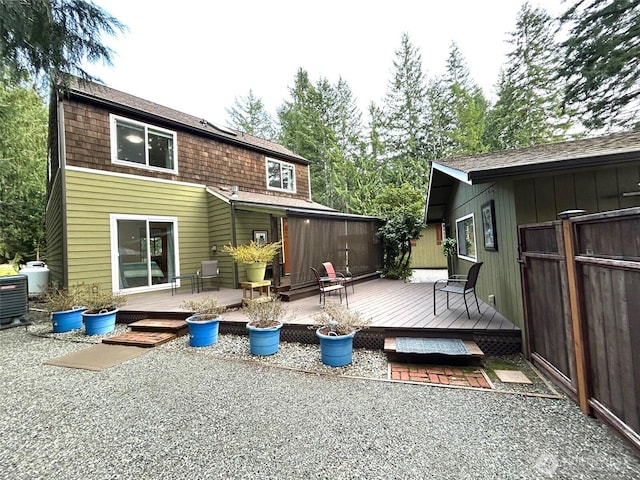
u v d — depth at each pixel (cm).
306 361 382
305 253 716
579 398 247
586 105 898
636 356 185
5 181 1155
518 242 365
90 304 555
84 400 299
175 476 191
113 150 720
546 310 309
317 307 577
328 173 2009
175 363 392
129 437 235
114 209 715
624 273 193
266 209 738
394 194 1214
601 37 798
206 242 900
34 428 252
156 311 570
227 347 446
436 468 190
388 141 2136
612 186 367
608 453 196
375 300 626
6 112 1064
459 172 434
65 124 651
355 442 218
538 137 1639
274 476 188
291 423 246
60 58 380
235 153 1015
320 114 2083
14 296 619
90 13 383
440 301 603
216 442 224
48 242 1018
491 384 304
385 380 320
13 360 423
